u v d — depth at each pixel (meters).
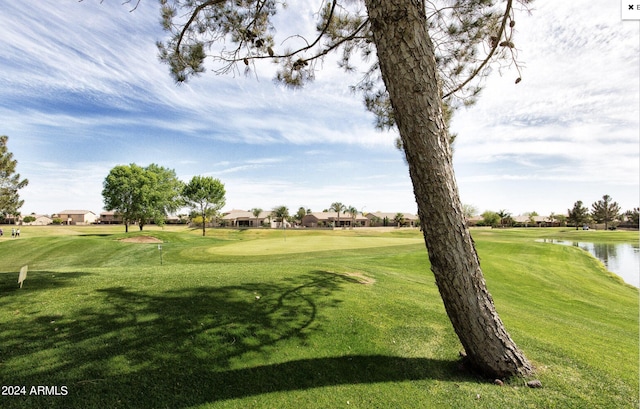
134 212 44.72
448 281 3.50
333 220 86.88
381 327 4.94
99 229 60.53
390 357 4.04
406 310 5.74
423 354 4.16
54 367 3.28
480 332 3.54
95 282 6.34
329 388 3.31
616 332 6.53
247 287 6.36
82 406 2.80
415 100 3.34
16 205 29.70
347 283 7.54
